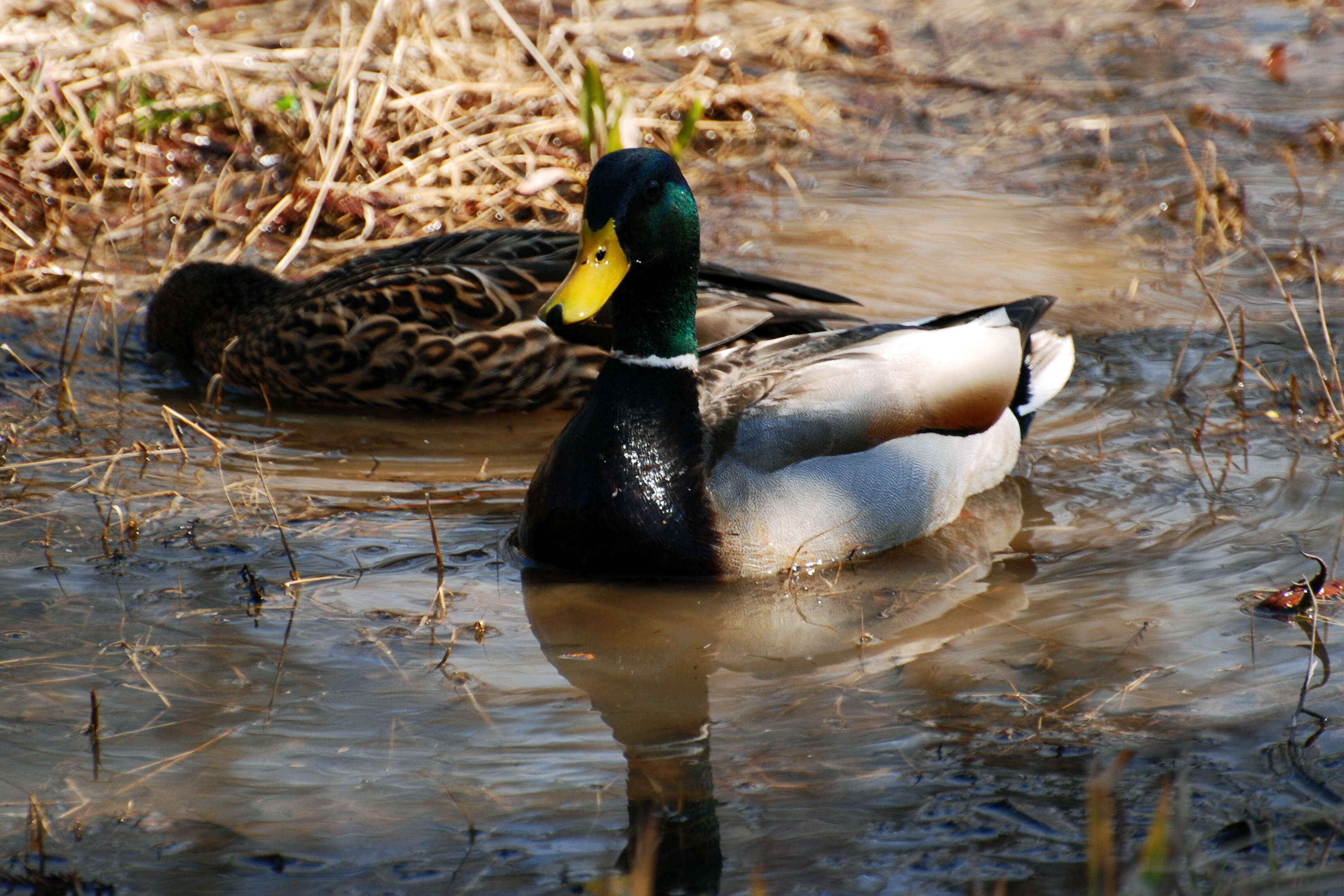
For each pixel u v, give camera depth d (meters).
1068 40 21.70
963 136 17.97
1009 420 10.27
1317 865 5.88
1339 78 19.95
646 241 8.55
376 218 14.90
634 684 7.46
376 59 17.06
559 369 11.63
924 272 13.91
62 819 6.21
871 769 6.63
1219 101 18.91
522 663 7.66
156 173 15.57
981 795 6.43
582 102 14.76
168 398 11.76
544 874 5.90
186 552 8.86
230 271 12.57
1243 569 8.70
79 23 17.53
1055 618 8.16
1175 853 5.94
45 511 9.37
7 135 15.29
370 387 11.64
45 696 7.14
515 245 12.22
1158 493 9.88
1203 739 6.82
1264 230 14.80
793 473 8.90
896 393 9.38
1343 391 11.17
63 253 13.96
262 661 7.57
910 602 8.47
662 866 5.96
